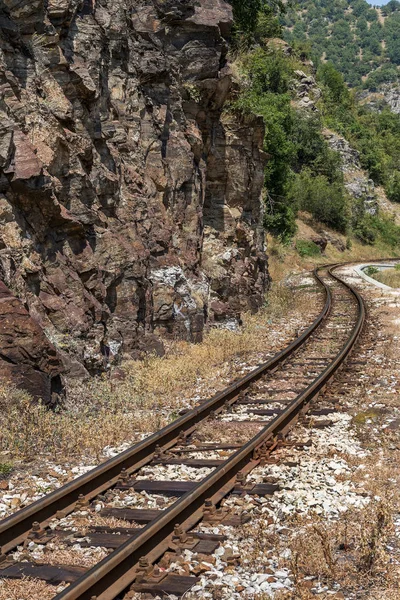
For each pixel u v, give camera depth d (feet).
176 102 59.67
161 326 50.67
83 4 46.09
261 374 44.06
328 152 248.11
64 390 35.47
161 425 33.40
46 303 37.83
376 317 72.69
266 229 161.89
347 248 223.51
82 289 40.29
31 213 38.04
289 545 19.47
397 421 32.78
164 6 59.62
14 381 32.58
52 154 39.42
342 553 19.15
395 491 23.54
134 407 36.86
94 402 36.09
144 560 17.75
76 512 22.24
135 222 48.70
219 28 63.93
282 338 60.90
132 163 50.85
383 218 288.71
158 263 51.29
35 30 40.83
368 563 18.07
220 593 16.87
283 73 208.95
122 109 50.62
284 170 160.76
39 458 28.14
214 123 68.95
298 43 356.38
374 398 37.45
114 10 50.16
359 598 16.76
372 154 325.21
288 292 94.43
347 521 21.04
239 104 72.69
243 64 99.66
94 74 44.70
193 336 53.36
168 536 19.77
